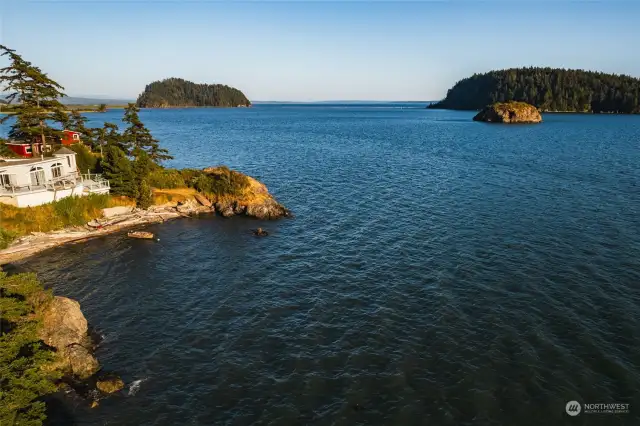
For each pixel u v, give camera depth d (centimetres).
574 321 2942
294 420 2164
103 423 2148
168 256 4306
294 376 2491
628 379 2392
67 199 5019
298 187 7131
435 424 2131
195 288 3612
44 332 2703
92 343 2823
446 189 6806
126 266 4072
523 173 7956
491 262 3922
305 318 3105
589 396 2283
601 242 4325
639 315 2989
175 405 2275
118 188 5541
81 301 3400
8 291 2441
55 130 5719
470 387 2369
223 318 3131
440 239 4550
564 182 7094
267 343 2817
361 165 9175
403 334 2877
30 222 4625
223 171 6384
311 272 3869
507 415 2175
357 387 2391
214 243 4656
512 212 5431
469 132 16875
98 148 7238
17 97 5478
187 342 2841
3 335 2205
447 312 3117
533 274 3653
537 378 2422
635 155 9856
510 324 2938
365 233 4828
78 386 2416
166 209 5634
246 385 2423
